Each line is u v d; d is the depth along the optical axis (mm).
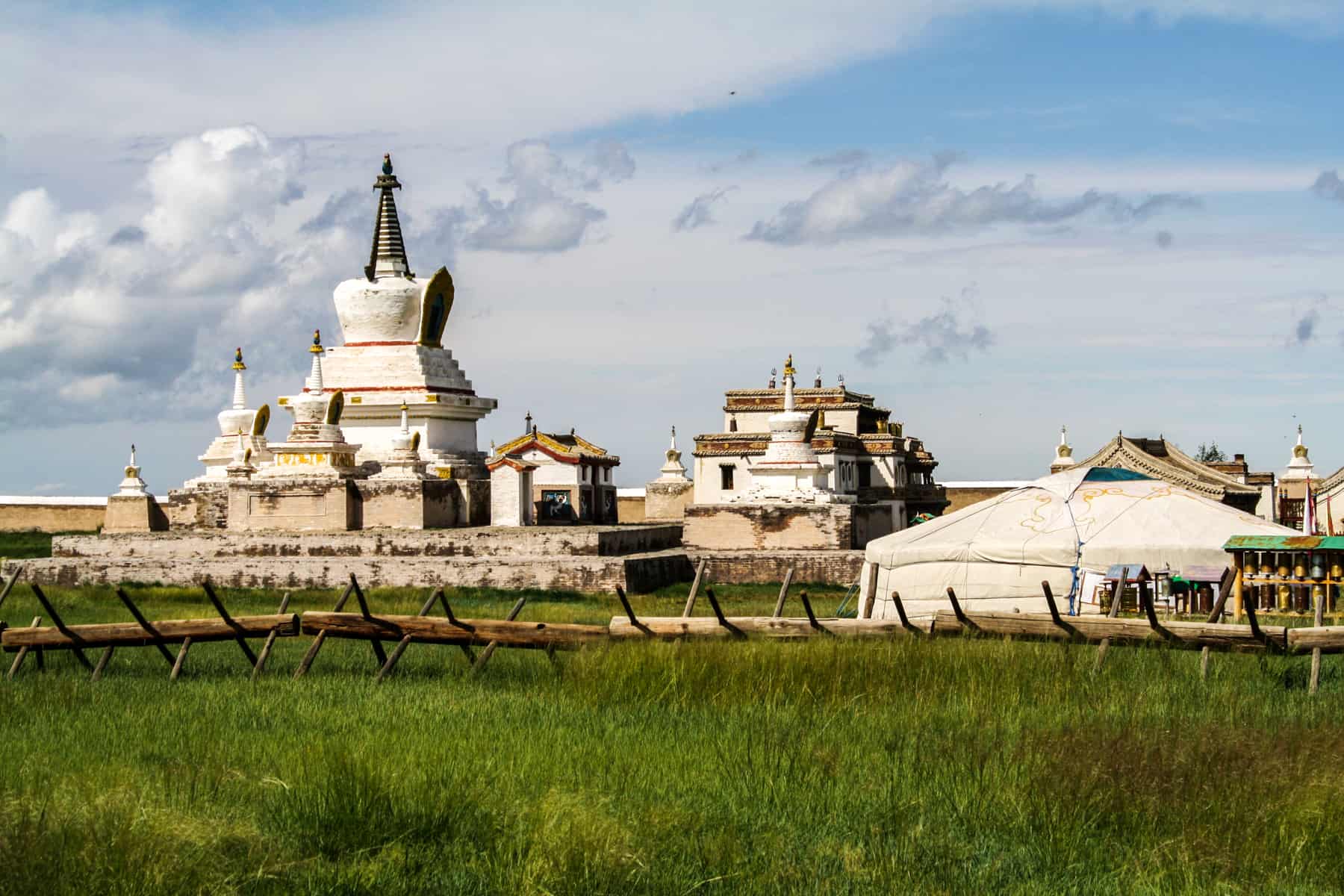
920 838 17094
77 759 20109
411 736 21250
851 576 58438
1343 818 16969
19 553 74062
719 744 21031
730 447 74250
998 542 38625
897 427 84000
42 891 14594
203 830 16078
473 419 74500
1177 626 26078
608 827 16594
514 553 57531
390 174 74062
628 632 27781
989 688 24312
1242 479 75062
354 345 72000
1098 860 16547
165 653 28578
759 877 15867
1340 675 26031
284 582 57219
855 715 23016
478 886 15617
